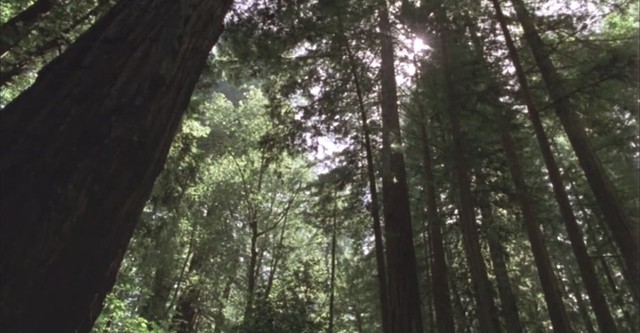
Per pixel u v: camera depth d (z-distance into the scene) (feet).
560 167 51.93
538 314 59.00
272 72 36.99
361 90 38.19
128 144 5.49
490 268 50.55
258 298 43.29
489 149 35.29
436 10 30.04
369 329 77.20
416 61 33.55
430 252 46.52
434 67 30.45
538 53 31.65
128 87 5.85
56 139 4.99
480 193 37.06
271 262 78.23
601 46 34.76
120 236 5.38
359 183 43.86
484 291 25.67
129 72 5.98
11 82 18.65
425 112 35.83
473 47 36.37
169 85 6.40
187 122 38.09
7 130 4.91
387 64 35.09
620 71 28.22
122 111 5.61
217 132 74.54
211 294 75.61
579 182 50.88
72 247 4.72
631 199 40.01
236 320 72.59
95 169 5.06
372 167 33.73
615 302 48.52
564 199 26.86
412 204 49.21
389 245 29.40
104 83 5.72
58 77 5.60
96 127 5.30
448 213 46.09
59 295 4.57
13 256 4.23
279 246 75.87
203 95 36.40
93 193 4.99
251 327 37.27
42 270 4.42
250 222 72.08
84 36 6.26
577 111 34.04
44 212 4.52
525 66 38.04
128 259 44.75
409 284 27.99
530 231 30.37
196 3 7.57
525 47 35.94
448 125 32.86
